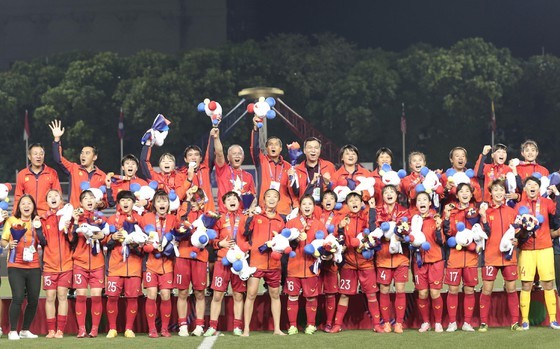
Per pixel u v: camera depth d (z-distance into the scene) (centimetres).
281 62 7875
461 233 1118
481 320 1145
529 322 1191
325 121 7638
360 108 7450
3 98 7331
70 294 1204
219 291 1123
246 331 1112
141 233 1102
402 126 6938
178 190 1211
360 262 1138
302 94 7725
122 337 1111
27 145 6681
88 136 7100
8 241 1109
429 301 1162
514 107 7819
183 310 1136
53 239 1118
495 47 8581
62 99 7250
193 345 1016
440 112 7756
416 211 1162
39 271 1116
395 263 1138
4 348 1002
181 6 9138
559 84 7788
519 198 1199
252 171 2630
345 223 1117
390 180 1176
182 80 7200
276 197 1130
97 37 9156
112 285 1116
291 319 1134
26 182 1242
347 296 1145
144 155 1239
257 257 1116
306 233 1131
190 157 1236
